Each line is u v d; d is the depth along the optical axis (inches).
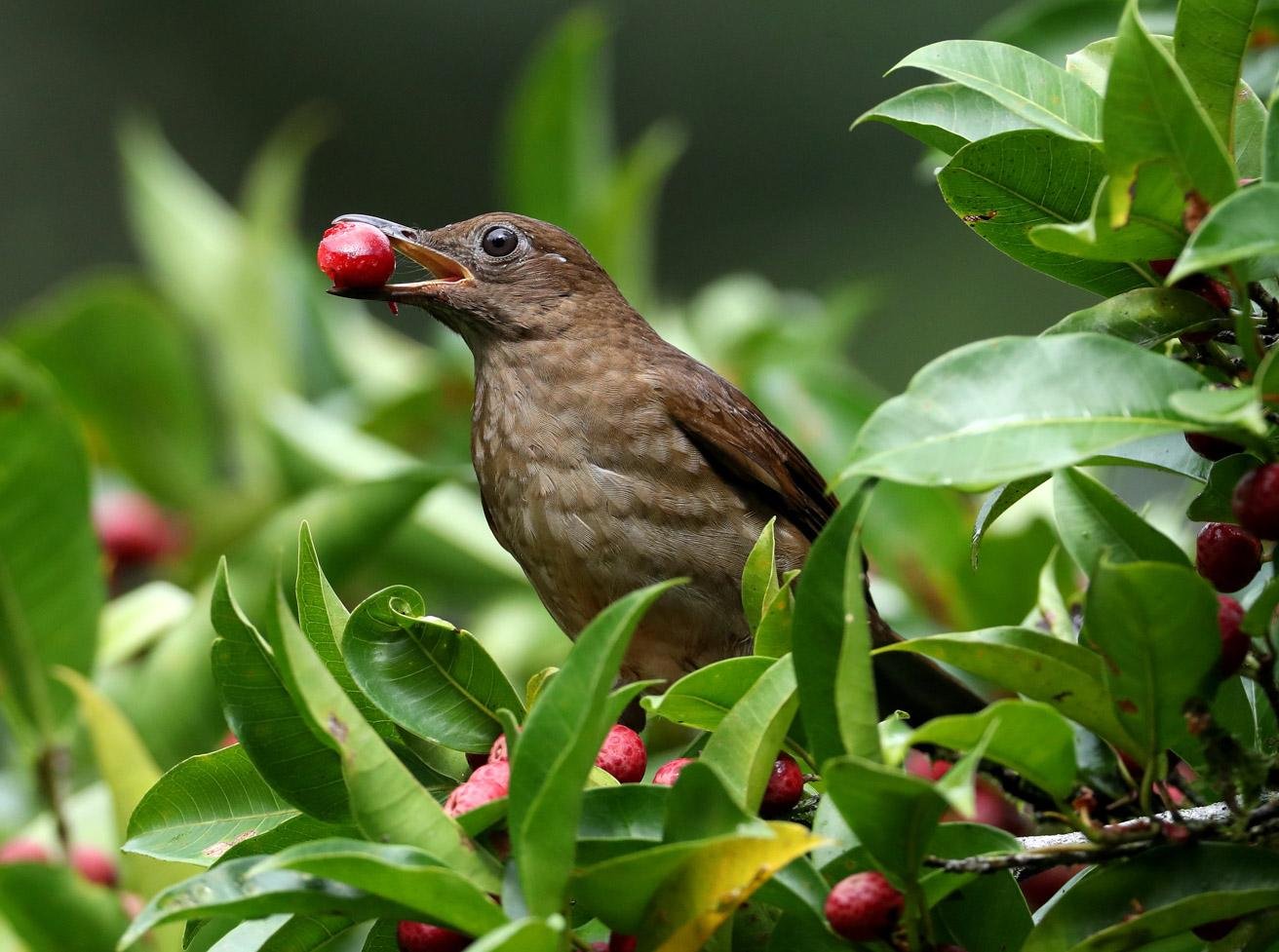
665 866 155.3
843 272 800.3
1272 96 169.3
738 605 318.7
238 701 179.9
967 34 805.9
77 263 814.5
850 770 147.9
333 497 310.3
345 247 301.7
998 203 199.6
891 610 332.8
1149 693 164.2
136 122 830.5
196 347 424.8
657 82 835.4
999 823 277.4
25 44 827.4
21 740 281.1
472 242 338.3
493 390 331.3
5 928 266.4
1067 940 167.2
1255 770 167.3
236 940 196.2
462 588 363.9
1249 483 167.2
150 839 194.7
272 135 844.0
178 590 346.3
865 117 208.1
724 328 443.5
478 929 156.9
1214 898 159.0
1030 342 160.1
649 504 316.5
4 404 281.9
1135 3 160.4
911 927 159.9
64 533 284.8
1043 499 324.2
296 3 847.7
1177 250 174.1
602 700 151.1
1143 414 156.5
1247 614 167.8
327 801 181.2
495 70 848.3
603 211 427.5
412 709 189.9
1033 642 178.1
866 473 154.5
